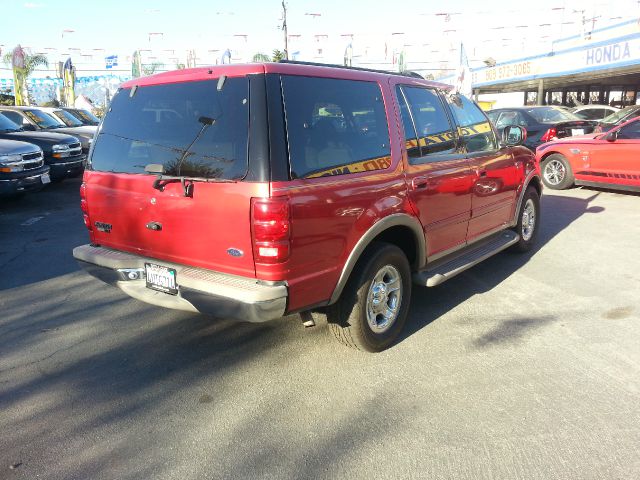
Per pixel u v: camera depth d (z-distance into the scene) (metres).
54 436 2.91
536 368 3.58
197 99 3.27
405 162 3.87
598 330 4.15
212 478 2.58
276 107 3.04
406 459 2.70
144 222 3.56
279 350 3.91
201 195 3.17
